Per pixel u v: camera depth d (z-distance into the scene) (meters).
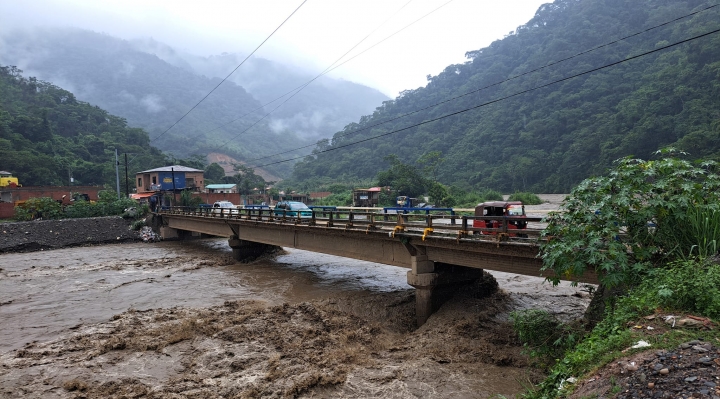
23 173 73.69
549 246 7.96
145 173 67.88
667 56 74.06
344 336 12.33
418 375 9.41
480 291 15.07
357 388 9.01
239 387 9.38
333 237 19.75
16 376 10.62
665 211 7.21
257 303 16.83
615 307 7.11
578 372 5.67
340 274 22.31
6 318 16.31
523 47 126.44
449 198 55.31
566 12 125.56
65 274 25.78
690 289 5.95
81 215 49.22
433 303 14.18
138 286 21.66
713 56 59.69
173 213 40.81
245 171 112.12
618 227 7.39
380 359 10.66
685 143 47.00
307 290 19.03
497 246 11.35
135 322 14.80
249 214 27.11
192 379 9.95
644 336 5.48
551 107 88.19
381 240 16.34
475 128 102.88
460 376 9.28
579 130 75.31
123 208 50.88
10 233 38.31
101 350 12.07
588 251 7.08
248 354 11.29
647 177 7.75
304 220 21.23
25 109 107.25
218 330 13.34
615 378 4.80
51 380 10.35
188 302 17.88
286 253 30.92
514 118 95.44
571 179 67.62
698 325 5.38
